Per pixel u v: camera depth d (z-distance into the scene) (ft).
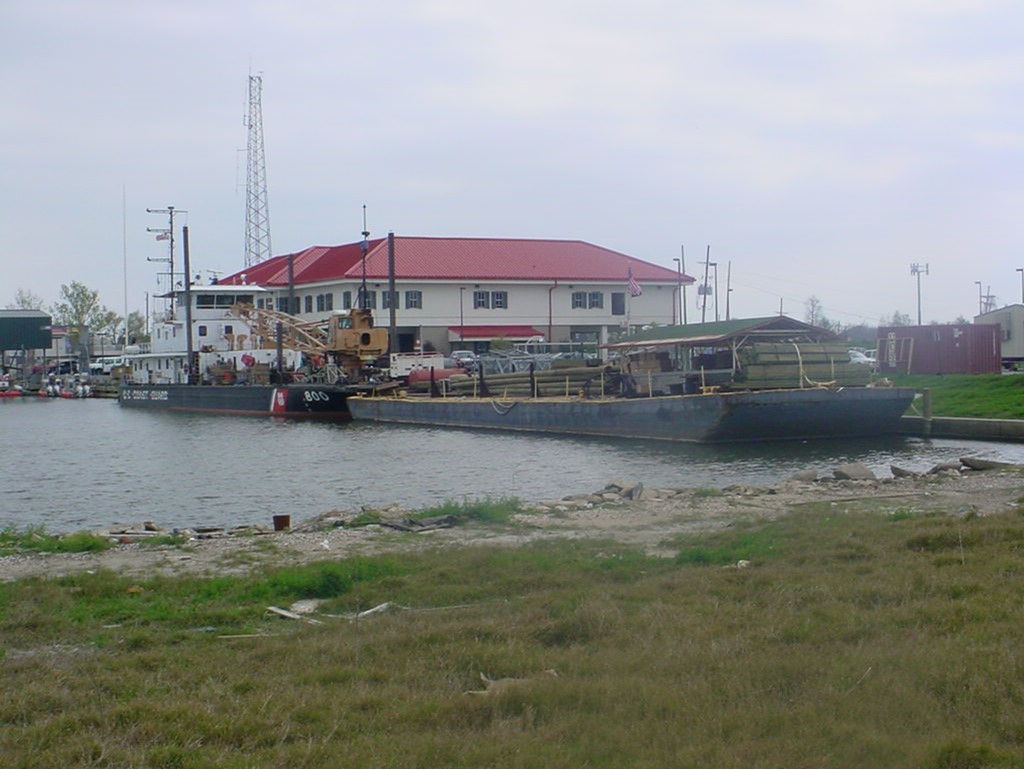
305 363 238.27
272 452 147.84
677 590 41.63
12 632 39.50
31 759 24.99
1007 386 155.53
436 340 294.25
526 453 135.54
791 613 36.37
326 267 306.76
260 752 25.22
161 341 277.23
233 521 88.79
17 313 405.18
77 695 30.35
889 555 47.26
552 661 31.81
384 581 46.65
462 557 51.78
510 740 25.03
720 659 30.63
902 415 138.62
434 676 31.17
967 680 27.61
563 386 173.68
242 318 244.22
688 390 144.25
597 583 44.57
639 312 315.78
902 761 22.90
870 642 31.78
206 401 241.35
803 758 23.21
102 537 65.57
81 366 435.94
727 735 24.85
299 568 50.60
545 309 305.32
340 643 35.09
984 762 22.81
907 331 185.88
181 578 50.60
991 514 57.93
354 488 107.65
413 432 175.32
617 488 82.69
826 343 138.31
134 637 37.86
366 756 24.47
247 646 36.55
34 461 143.13
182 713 27.81
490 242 321.11
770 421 132.36
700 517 67.00
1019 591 38.06
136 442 170.40
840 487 81.87
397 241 309.01
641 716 26.30
